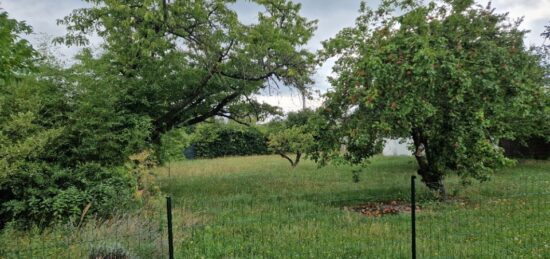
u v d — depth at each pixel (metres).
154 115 10.87
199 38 10.52
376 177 13.22
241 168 17.95
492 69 7.73
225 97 12.35
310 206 8.12
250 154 29.03
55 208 7.20
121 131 9.34
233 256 5.27
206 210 7.54
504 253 5.21
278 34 10.55
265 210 7.66
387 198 9.35
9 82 5.28
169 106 11.32
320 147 8.93
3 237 6.04
